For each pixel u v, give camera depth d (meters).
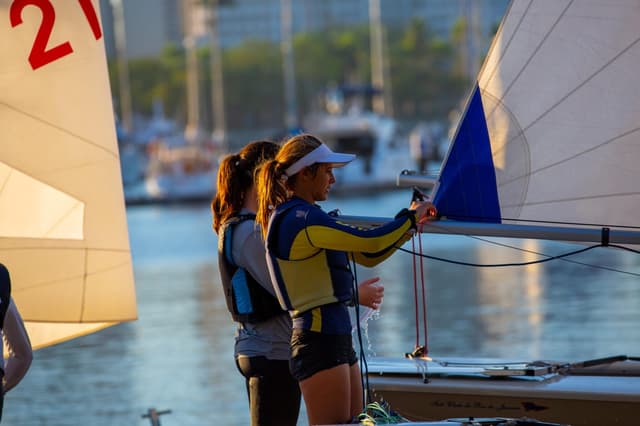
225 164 12.93
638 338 28.03
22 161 14.14
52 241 14.28
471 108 13.89
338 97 149.88
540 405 13.55
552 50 13.66
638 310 32.56
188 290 44.09
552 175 13.70
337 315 11.37
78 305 14.36
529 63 13.76
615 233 12.91
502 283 41.38
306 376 11.30
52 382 26.50
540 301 35.84
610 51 13.40
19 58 14.06
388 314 34.47
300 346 11.33
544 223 13.73
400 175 15.37
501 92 13.85
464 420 11.09
